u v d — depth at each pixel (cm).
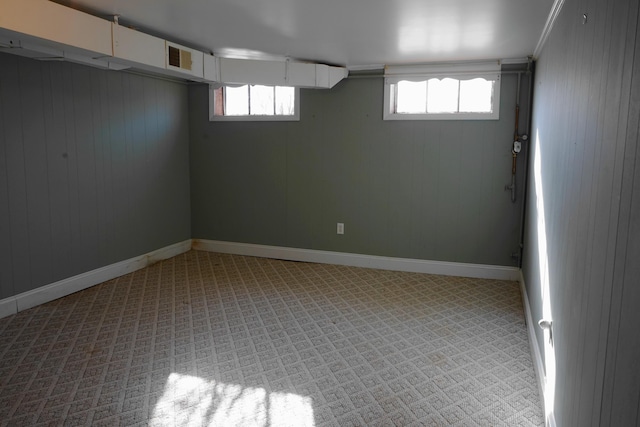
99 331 315
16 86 334
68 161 380
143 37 313
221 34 334
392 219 466
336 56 407
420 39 338
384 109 452
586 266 145
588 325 138
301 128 485
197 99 523
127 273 450
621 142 111
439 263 455
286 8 269
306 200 495
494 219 433
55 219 371
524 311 354
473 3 252
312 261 500
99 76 406
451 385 250
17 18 233
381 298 385
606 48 130
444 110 439
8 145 331
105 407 227
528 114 407
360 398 238
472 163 433
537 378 249
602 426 117
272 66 409
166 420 218
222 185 526
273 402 233
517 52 378
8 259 336
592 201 140
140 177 462
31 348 288
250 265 485
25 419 216
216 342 302
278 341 304
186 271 461
